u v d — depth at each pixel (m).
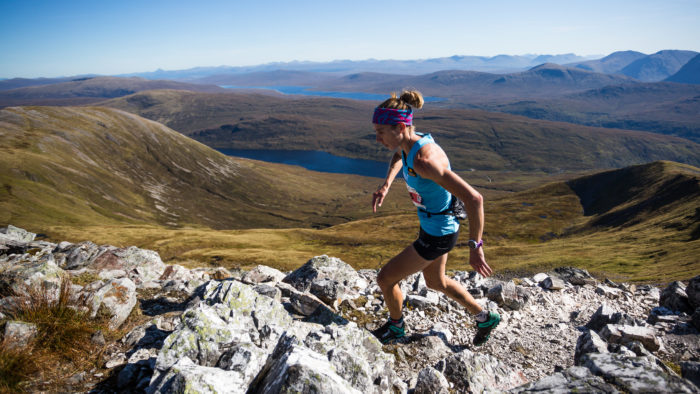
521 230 178.75
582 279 8.75
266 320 4.62
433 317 5.87
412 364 4.61
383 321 5.62
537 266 91.00
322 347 3.79
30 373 3.62
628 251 102.81
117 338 4.60
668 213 151.25
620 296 7.89
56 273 5.31
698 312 5.79
